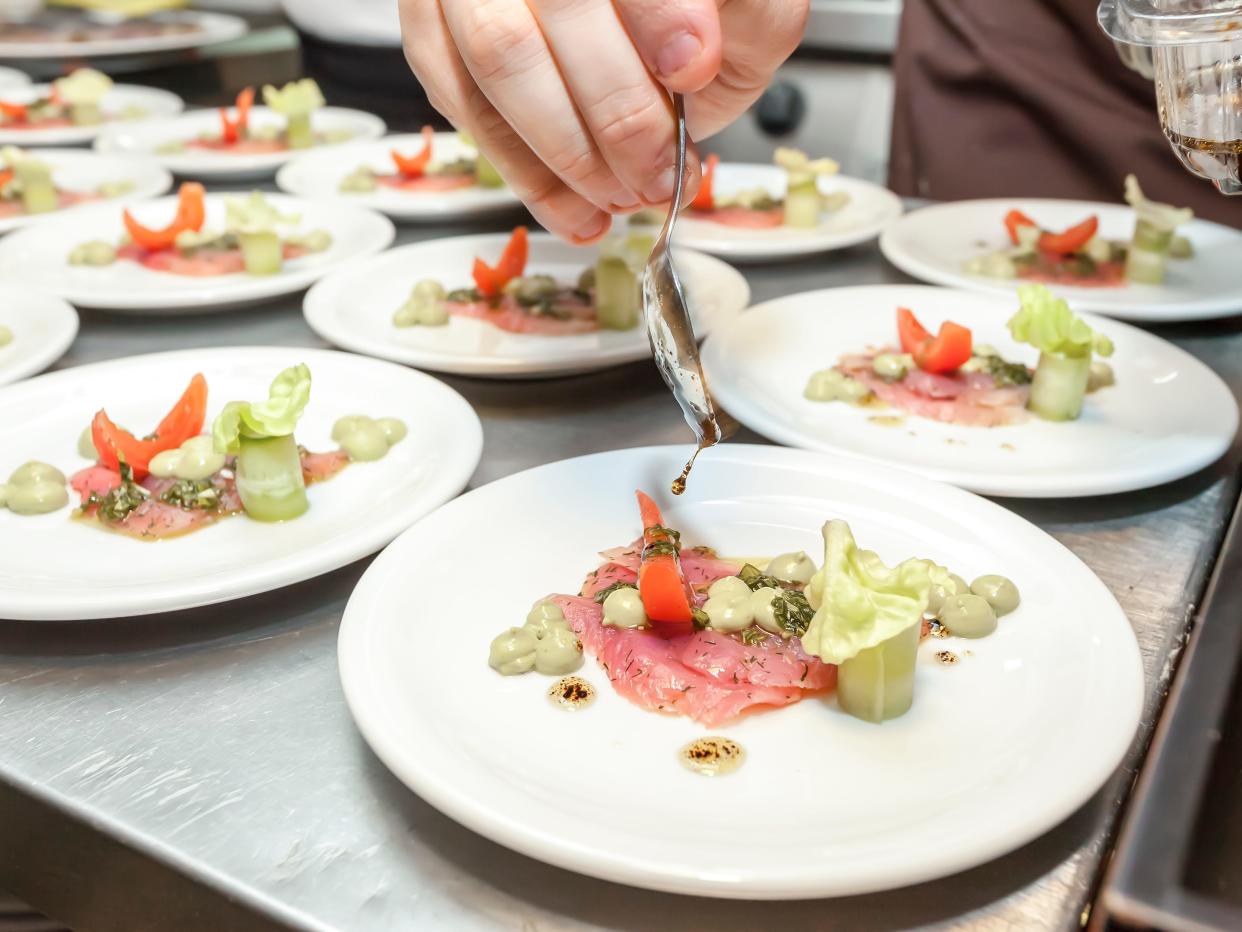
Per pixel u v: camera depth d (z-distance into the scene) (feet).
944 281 5.16
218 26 10.94
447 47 3.03
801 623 2.66
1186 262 5.56
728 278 5.04
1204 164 2.57
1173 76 2.51
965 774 2.22
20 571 3.04
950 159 7.95
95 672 2.71
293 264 5.54
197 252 5.66
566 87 2.77
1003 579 2.76
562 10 2.61
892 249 5.52
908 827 1.97
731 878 1.83
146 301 4.81
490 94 2.84
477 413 4.10
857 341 4.67
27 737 2.47
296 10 10.17
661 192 2.85
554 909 2.02
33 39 10.37
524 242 4.95
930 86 7.97
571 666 2.58
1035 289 3.97
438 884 2.07
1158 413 3.97
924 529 3.05
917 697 2.48
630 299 4.66
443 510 3.05
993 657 2.59
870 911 1.99
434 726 2.29
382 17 9.76
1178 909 1.56
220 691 2.64
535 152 2.94
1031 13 7.45
